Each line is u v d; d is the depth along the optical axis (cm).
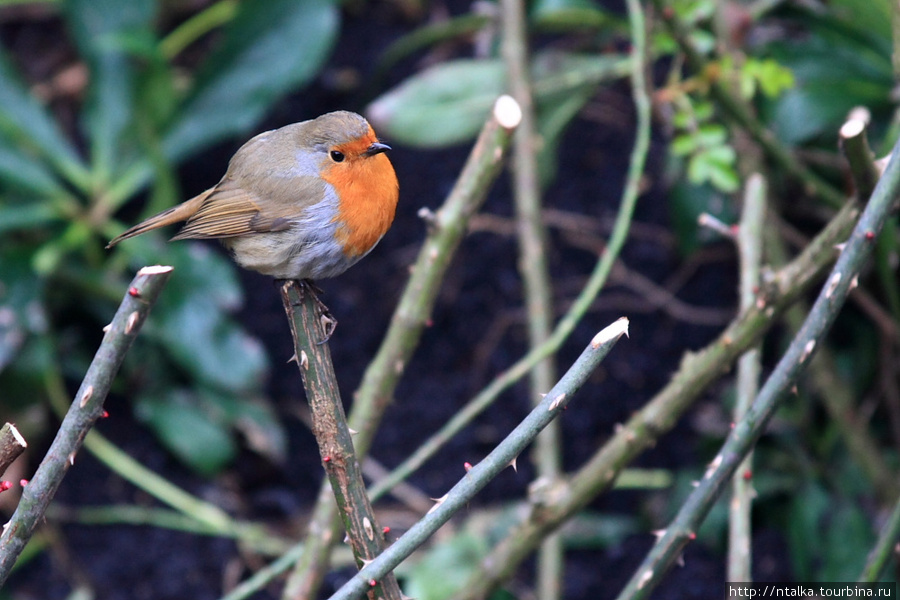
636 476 974
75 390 1043
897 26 574
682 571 947
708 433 963
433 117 994
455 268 1106
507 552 683
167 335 995
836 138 983
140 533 988
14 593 941
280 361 1074
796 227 1041
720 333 1048
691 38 795
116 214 1111
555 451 824
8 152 1039
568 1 1018
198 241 1038
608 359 1055
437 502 438
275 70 1043
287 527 989
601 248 1091
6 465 405
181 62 1212
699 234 989
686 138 784
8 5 1237
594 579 947
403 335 666
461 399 1045
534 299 862
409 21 1232
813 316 497
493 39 1089
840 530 885
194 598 948
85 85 1191
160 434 996
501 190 1138
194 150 1043
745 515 606
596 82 1013
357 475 477
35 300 973
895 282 890
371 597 459
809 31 1045
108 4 1088
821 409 969
